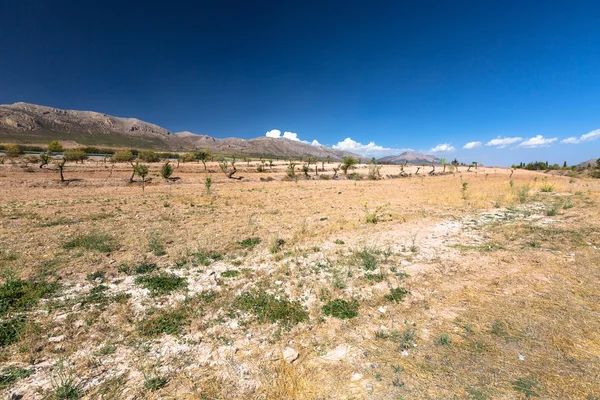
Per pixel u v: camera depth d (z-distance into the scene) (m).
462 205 17.34
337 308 5.34
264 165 83.62
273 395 3.38
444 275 6.77
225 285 6.44
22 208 16.53
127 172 47.94
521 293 5.64
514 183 33.69
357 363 3.88
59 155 80.00
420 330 4.60
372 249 8.76
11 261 7.60
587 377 3.44
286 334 4.61
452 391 3.32
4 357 4.01
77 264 7.60
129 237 10.39
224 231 11.62
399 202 20.06
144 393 3.43
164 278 6.75
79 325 4.83
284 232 11.48
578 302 5.20
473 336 4.37
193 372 3.78
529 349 4.01
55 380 3.61
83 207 17.44
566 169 80.94
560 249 8.07
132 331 4.71
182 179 41.28
